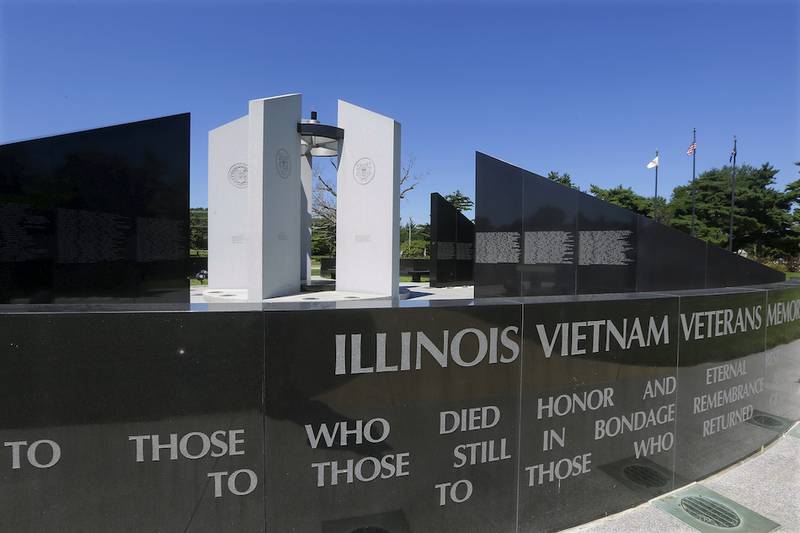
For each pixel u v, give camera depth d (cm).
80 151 866
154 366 219
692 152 3484
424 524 260
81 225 872
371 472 248
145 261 937
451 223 1941
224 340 225
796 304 505
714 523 311
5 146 803
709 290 430
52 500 214
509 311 277
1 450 209
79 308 227
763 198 4394
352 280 1430
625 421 328
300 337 233
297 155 1373
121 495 219
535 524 293
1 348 207
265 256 1210
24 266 827
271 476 233
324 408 239
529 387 286
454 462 266
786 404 492
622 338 323
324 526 242
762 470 396
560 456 300
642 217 937
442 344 260
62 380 212
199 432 224
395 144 1334
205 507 227
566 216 1070
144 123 927
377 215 1366
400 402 252
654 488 346
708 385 381
